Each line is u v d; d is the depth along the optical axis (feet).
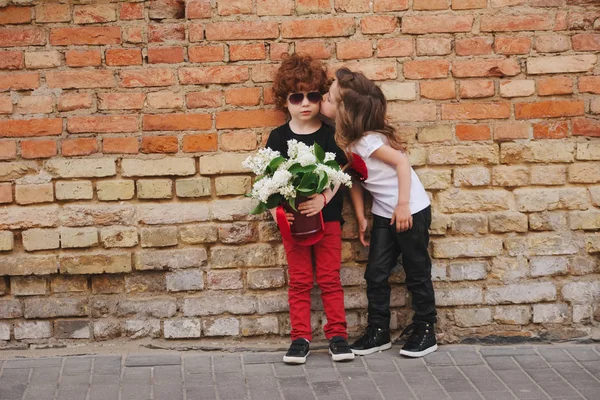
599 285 14.48
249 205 14.23
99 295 14.25
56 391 12.34
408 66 14.21
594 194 14.43
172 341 14.33
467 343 14.46
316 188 12.67
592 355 13.75
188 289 14.28
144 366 13.42
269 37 14.08
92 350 14.12
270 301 14.35
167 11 14.05
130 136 14.06
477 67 14.26
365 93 13.44
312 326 14.46
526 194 14.39
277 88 13.71
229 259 14.28
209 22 14.05
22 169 13.99
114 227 14.10
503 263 14.46
